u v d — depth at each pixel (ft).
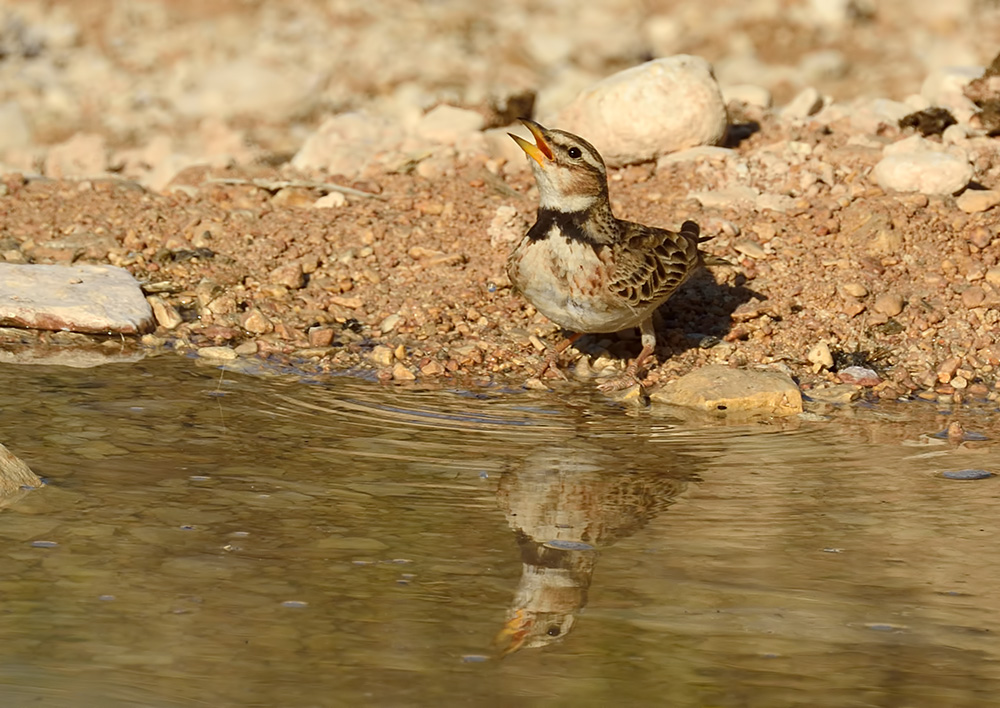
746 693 21.77
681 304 47.78
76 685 21.49
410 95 89.45
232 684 21.71
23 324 43.80
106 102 88.43
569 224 40.52
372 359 43.52
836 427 38.04
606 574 26.50
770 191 55.62
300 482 31.37
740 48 102.47
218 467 32.22
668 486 31.99
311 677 21.97
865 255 50.14
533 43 102.63
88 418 35.60
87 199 55.98
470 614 24.54
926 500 31.17
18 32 98.17
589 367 43.98
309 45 99.76
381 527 28.68
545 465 33.42
